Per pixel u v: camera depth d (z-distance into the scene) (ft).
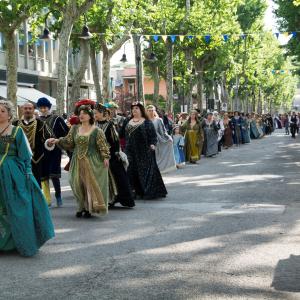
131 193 34.83
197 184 46.75
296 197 38.68
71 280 19.72
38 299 17.78
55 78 154.92
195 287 18.83
